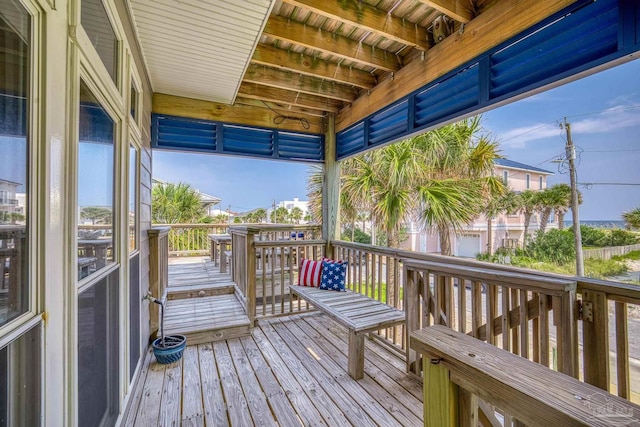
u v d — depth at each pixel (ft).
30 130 2.71
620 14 5.03
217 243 19.40
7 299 2.41
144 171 9.33
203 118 12.59
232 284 13.85
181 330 9.75
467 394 2.17
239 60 9.29
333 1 7.35
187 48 8.59
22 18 2.60
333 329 11.19
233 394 7.04
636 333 8.79
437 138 17.52
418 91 9.41
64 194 3.30
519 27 6.49
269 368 8.28
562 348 4.99
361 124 12.45
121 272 5.76
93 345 4.29
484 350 2.21
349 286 12.76
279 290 15.58
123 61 6.03
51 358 2.97
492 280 6.06
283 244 12.40
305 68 10.26
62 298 3.24
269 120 13.79
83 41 3.70
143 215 8.93
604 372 4.82
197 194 36.17
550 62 6.03
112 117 5.37
